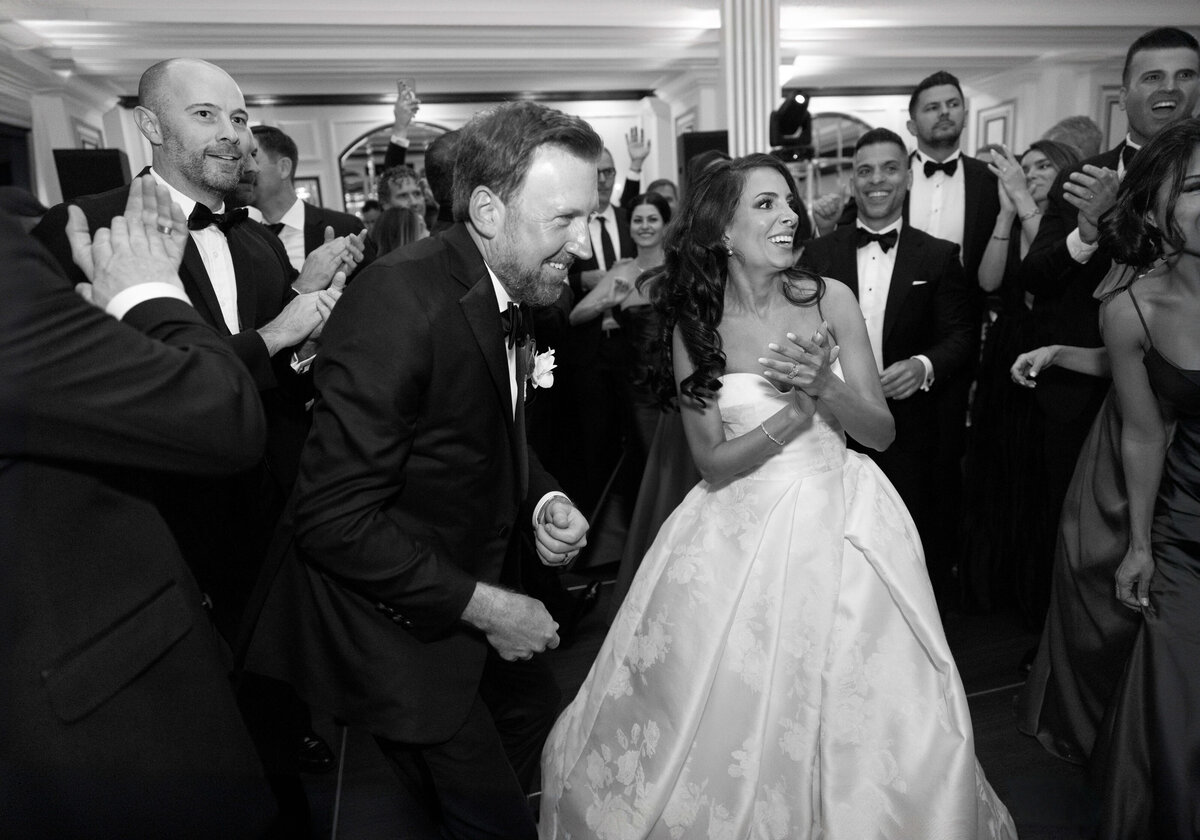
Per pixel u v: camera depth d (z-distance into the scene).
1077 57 8.56
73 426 0.84
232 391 0.95
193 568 1.54
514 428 1.37
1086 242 2.27
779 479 1.67
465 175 1.26
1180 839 1.51
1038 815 1.85
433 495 1.28
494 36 6.90
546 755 1.87
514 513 1.41
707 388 1.70
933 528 2.69
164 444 0.89
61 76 6.81
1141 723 1.61
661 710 1.61
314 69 7.25
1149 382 1.60
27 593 0.83
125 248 1.03
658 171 9.50
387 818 1.96
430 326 1.19
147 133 1.69
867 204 2.59
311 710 2.36
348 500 1.15
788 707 1.52
